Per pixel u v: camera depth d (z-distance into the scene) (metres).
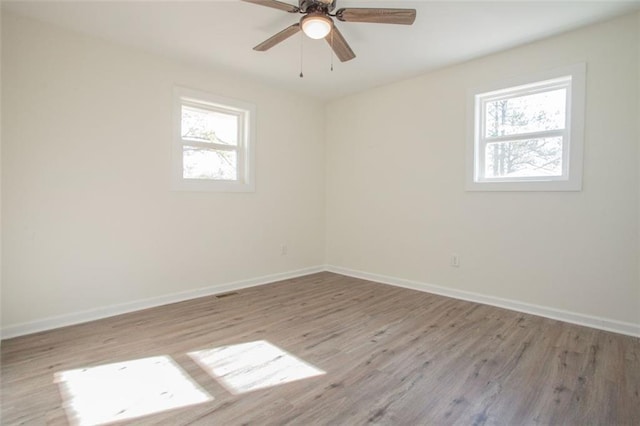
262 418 1.59
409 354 2.26
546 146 3.05
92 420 1.57
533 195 3.06
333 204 4.89
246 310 3.17
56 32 2.70
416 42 2.99
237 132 4.01
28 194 2.60
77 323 2.81
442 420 1.58
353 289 3.94
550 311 2.96
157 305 3.29
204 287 3.66
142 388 1.84
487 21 2.63
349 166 4.66
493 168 3.39
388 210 4.21
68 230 2.79
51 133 2.69
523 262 3.13
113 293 3.03
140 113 3.16
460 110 3.51
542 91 3.06
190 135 3.63
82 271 2.86
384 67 3.59
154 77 3.25
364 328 2.72
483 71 3.33
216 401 1.73
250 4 2.42
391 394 1.79
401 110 4.04
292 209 4.55
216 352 2.29
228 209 3.86
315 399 1.75
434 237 3.77
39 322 2.65
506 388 1.85
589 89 2.74
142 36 2.89
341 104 4.73
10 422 1.55
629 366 2.08
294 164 4.55
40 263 2.65
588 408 1.67
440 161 3.69
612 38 2.63
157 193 3.29
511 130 3.26
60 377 1.95
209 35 2.88
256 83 4.07
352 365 2.11
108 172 2.98
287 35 2.35
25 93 2.57
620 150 2.62
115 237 3.04
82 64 2.83
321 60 3.40
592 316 2.75
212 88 3.67
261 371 2.04
